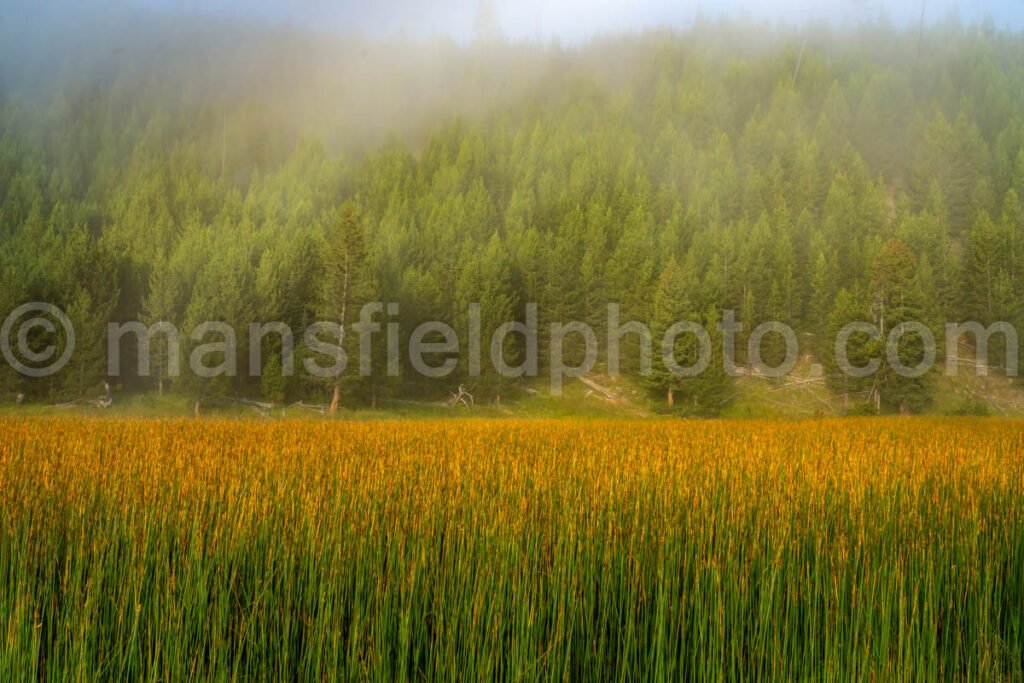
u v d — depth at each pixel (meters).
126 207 85.38
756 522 4.48
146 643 3.44
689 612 3.72
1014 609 4.10
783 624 3.72
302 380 46.91
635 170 90.38
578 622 3.66
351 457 7.20
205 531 4.07
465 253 65.50
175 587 3.56
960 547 4.31
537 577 3.80
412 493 4.89
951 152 83.31
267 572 3.71
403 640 3.33
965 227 78.12
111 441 9.06
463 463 6.50
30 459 6.36
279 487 5.07
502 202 92.06
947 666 3.78
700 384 51.03
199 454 7.32
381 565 3.78
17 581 3.56
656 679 3.47
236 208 86.44
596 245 68.31
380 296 50.34
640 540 4.07
